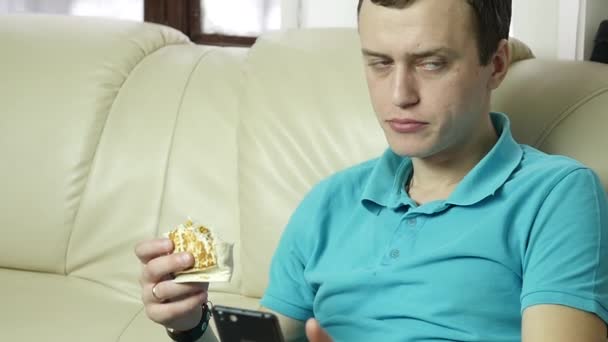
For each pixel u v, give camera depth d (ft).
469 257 3.67
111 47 6.05
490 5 3.66
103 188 5.78
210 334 3.92
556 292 3.40
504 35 3.84
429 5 3.53
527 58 5.46
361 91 5.29
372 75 3.72
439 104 3.61
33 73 6.01
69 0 7.66
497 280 3.62
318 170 5.25
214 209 5.58
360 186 4.22
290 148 5.34
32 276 5.86
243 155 5.49
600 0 5.92
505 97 4.90
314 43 5.60
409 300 3.75
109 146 5.83
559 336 3.33
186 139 5.74
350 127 5.24
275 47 5.67
